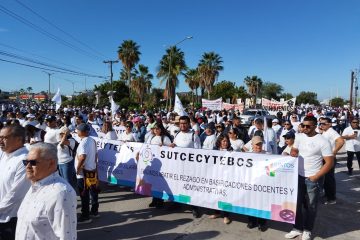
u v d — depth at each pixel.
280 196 5.43
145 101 60.06
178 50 44.56
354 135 9.92
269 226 5.95
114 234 5.54
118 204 7.14
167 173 6.55
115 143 7.92
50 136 7.28
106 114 20.14
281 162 5.46
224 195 5.93
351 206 7.10
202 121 13.02
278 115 13.30
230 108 30.92
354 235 5.56
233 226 5.91
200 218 6.30
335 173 10.41
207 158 6.14
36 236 2.44
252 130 9.62
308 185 5.28
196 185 6.22
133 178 7.54
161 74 44.78
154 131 7.21
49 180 2.54
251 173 5.70
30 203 2.50
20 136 3.65
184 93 81.69
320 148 5.26
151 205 6.95
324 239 5.38
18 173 3.49
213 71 54.44
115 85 61.81
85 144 5.99
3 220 3.49
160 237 5.42
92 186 6.16
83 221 6.04
